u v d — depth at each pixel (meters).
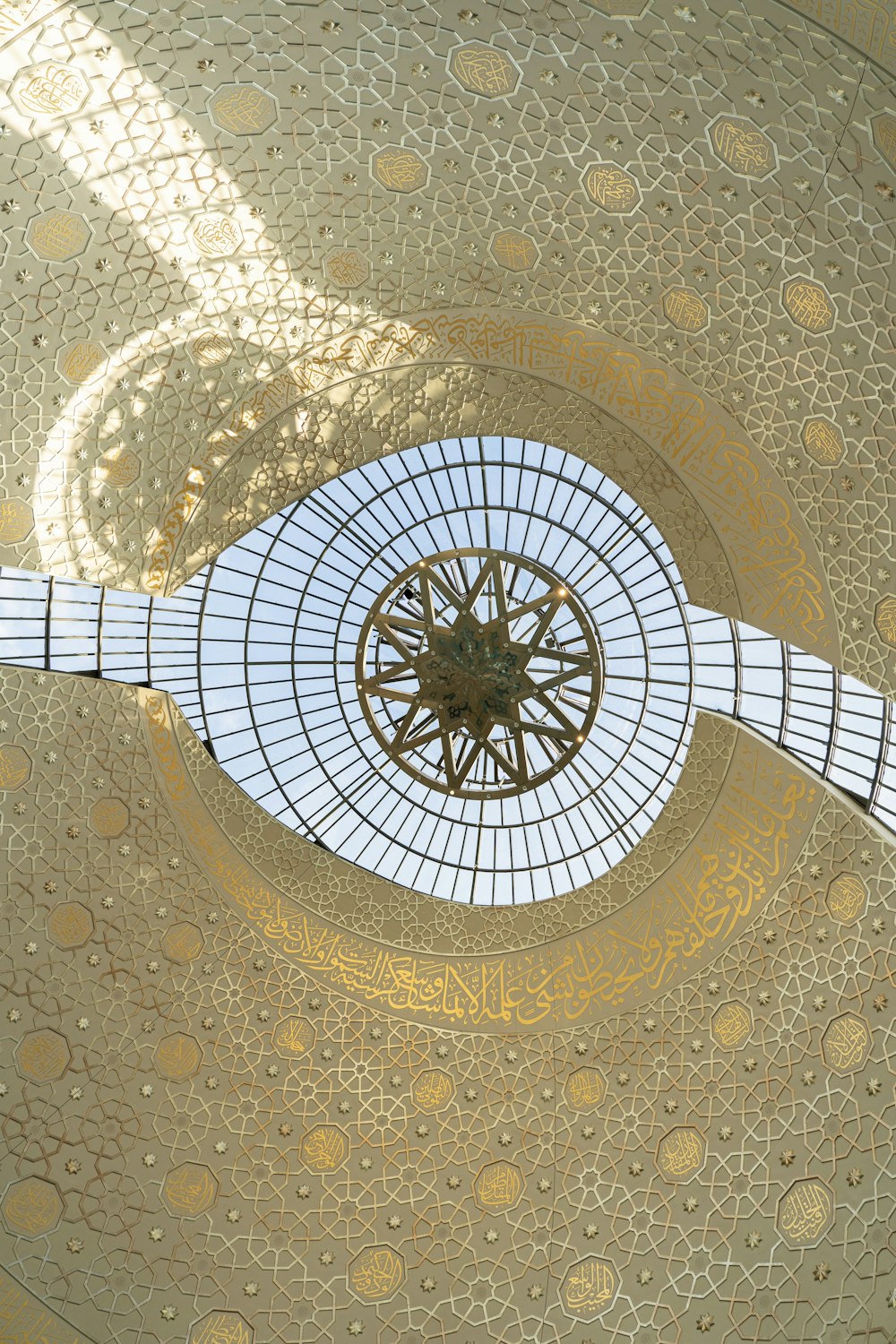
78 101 11.56
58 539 13.76
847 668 13.97
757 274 12.54
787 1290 14.98
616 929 16.78
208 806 16.12
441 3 11.16
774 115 11.29
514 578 17.06
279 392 13.87
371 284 13.28
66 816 15.21
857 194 11.49
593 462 14.66
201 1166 15.73
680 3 10.75
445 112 12.02
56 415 13.21
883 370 12.44
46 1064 15.07
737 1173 15.58
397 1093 16.59
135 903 15.71
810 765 15.51
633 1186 16.00
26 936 15.05
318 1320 15.62
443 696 17.47
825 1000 15.29
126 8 11.02
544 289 13.27
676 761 17.09
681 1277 15.48
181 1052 15.88
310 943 16.72
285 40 11.42
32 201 12.09
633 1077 16.34
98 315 12.89
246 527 14.66
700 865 16.23
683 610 16.31
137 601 15.43
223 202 12.53
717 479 14.11
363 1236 16.05
